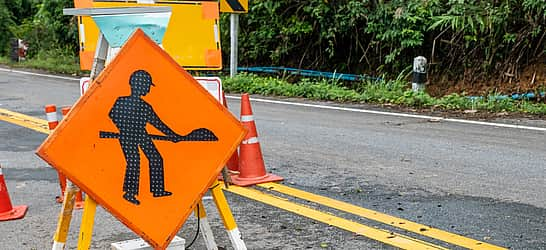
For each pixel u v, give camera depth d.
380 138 8.05
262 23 17.50
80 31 5.79
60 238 3.31
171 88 3.33
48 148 3.00
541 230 4.40
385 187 5.63
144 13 3.39
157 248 3.24
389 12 14.51
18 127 9.32
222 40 18.25
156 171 3.26
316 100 12.61
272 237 4.36
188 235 4.46
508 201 5.12
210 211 5.03
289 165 6.60
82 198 5.38
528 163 6.46
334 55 16.75
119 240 4.37
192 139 3.37
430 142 7.70
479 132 8.39
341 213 4.88
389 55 14.80
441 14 13.98
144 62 3.27
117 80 3.19
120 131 3.18
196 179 3.37
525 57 13.10
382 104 11.65
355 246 4.14
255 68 17.88
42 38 27.16
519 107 10.74
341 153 7.17
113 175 3.15
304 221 4.71
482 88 13.47
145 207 3.22
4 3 31.45
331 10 15.81
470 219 4.66
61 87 15.73
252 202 5.25
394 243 4.18
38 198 5.51
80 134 3.08
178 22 6.69
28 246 4.28
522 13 12.85
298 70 17.05
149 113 3.26
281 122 9.61
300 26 16.47
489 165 6.40
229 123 3.48
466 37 13.41
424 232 4.39
